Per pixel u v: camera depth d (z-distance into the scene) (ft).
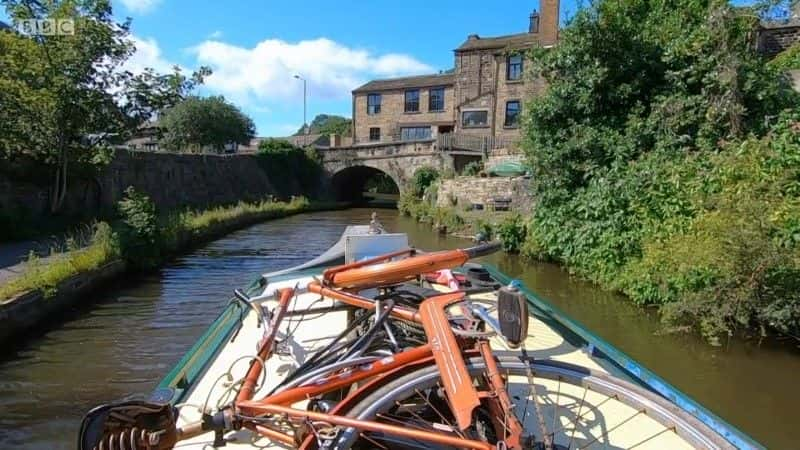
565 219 35.37
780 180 22.65
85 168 55.72
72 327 29.27
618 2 35.55
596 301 30.32
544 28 86.38
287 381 6.66
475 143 106.42
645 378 8.73
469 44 115.75
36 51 43.65
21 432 18.58
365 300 8.39
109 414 4.93
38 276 29.50
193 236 58.54
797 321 21.57
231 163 101.14
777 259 20.77
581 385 7.15
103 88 48.67
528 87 68.69
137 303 34.04
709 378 20.12
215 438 5.88
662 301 26.17
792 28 53.26
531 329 11.55
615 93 34.04
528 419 6.60
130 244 42.34
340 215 99.81
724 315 22.34
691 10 34.55
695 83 31.83
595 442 6.25
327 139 194.59
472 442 5.00
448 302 6.95
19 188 50.57
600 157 33.68
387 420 5.74
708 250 22.20
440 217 70.79
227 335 10.85
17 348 25.93
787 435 16.51
